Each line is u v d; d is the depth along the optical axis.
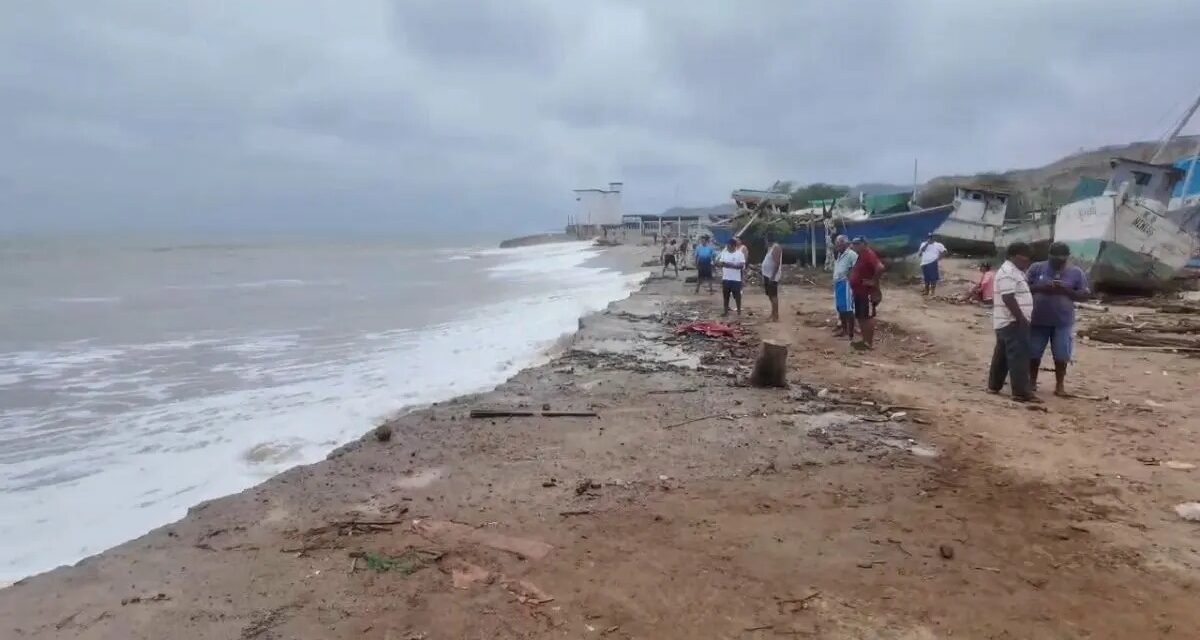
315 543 4.89
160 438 7.91
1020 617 3.85
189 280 32.66
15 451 7.48
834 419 7.84
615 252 52.47
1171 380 9.55
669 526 5.06
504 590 4.19
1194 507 5.16
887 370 10.38
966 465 6.31
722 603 4.01
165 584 4.36
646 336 13.45
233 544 4.90
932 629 3.74
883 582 4.23
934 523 5.07
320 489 5.92
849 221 26.84
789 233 28.28
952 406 8.34
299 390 10.19
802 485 5.85
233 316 18.92
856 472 6.15
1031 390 8.65
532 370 10.62
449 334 15.20
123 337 15.34
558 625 3.81
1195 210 22.84
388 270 40.81
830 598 4.06
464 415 8.13
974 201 32.72
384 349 13.47
